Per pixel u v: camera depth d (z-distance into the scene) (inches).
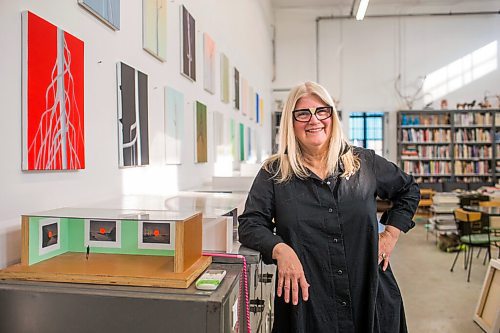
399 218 62.6
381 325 59.7
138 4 85.7
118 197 74.3
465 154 385.1
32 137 51.6
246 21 236.8
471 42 393.7
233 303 42.5
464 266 207.8
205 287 39.7
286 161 59.9
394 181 62.2
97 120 68.5
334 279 57.8
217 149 155.1
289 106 60.7
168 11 103.8
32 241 45.5
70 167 59.4
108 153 72.2
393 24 399.5
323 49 405.7
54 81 56.1
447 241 241.3
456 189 361.7
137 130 83.1
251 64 258.1
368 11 401.1
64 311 39.0
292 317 57.7
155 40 93.2
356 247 57.7
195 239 47.1
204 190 108.3
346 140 62.4
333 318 57.9
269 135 377.4
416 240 273.0
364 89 402.0
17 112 49.8
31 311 39.4
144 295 38.3
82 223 50.4
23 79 50.5
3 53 47.8
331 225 57.6
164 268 44.0
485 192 303.7
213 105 152.5
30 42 51.4
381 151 406.9
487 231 203.6
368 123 409.1
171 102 104.0
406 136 388.2
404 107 398.0
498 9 390.3
